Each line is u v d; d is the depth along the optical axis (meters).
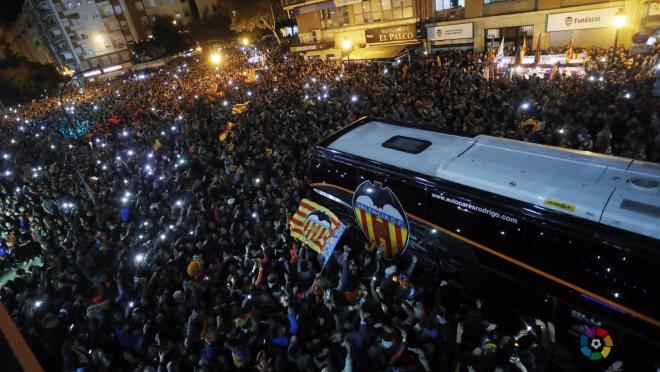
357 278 8.84
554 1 21.52
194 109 25.50
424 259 8.76
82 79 60.41
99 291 9.29
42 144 25.56
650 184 5.80
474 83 18.59
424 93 17.84
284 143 16.20
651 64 15.84
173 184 14.85
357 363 6.63
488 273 7.46
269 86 27.52
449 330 6.77
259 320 7.75
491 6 24.17
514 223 6.59
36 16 74.81
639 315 5.56
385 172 8.48
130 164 18.44
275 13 57.56
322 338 7.33
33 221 14.42
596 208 5.71
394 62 26.58
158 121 25.03
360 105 18.25
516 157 7.42
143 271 9.98
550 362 6.32
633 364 5.94
